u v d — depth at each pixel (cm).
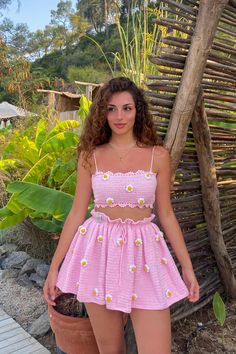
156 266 146
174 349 230
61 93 641
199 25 171
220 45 192
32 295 318
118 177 147
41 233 372
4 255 397
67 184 285
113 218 150
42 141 400
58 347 209
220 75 200
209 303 271
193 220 237
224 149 231
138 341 148
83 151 156
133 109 149
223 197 246
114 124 149
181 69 184
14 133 555
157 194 157
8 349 234
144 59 273
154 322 144
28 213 304
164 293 145
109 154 152
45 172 357
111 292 143
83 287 147
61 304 215
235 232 270
